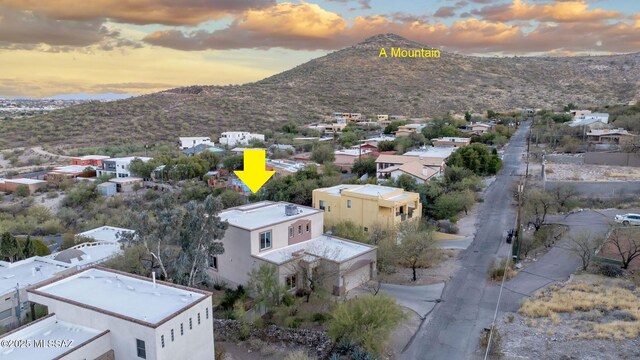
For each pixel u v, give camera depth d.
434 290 36.81
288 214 41.28
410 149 91.06
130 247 38.56
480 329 30.56
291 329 31.02
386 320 28.41
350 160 88.00
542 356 26.27
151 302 25.31
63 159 112.50
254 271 34.25
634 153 74.69
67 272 37.66
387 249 40.25
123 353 23.31
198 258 33.34
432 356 27.84
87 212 73.50
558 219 50.66
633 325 28.23
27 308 33.38
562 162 80.25
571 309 31.31
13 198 84.19
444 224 51.44
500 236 48.28
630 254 37.44
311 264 35.97
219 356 28.77
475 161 72.12
